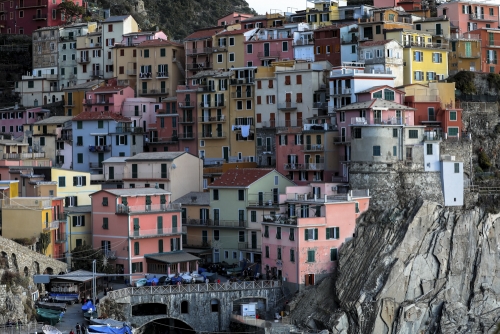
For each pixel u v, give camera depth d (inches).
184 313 7751.0
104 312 7116.1
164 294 7662.4
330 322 7854.3
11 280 6879.9
